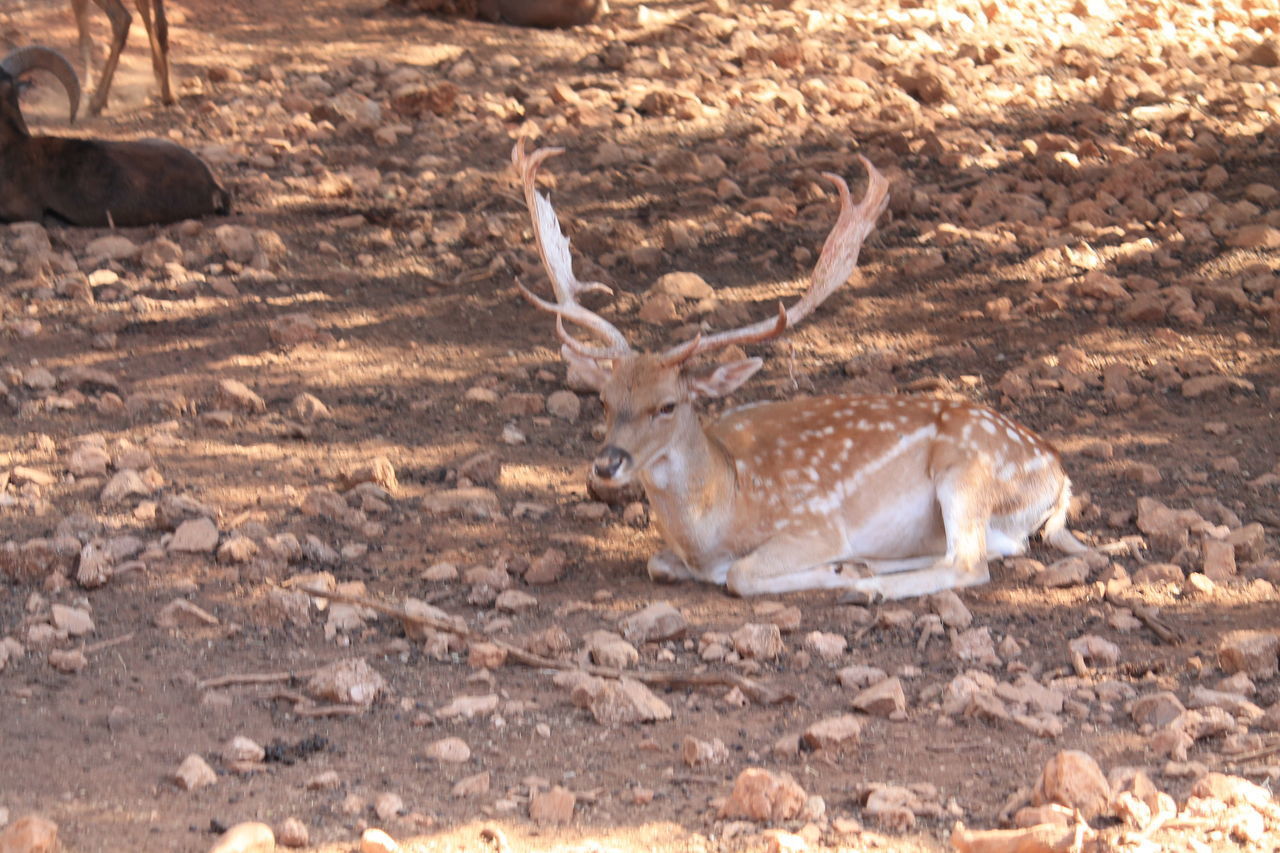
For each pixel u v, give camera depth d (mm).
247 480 12141
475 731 8219
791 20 26469
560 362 14969
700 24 25938
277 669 9031
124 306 15805
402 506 11875
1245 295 16031
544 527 11648
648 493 10516
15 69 19844
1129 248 17109
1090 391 14180
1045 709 8398
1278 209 18203
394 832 6953
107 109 21844
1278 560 10688
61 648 9188
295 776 7609
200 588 10188
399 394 14141
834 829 6953
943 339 15430
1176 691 8719
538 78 23578
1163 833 6773
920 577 10359
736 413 11469
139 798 7285
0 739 7902
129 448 12219
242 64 24016
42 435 12711
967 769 7695
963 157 20078
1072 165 19359
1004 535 11078
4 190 17531
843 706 8594
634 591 10539
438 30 26062
